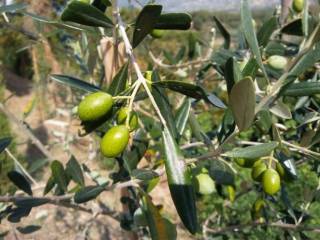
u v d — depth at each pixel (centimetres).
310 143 24
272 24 30
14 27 45
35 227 42
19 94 225
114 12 21
